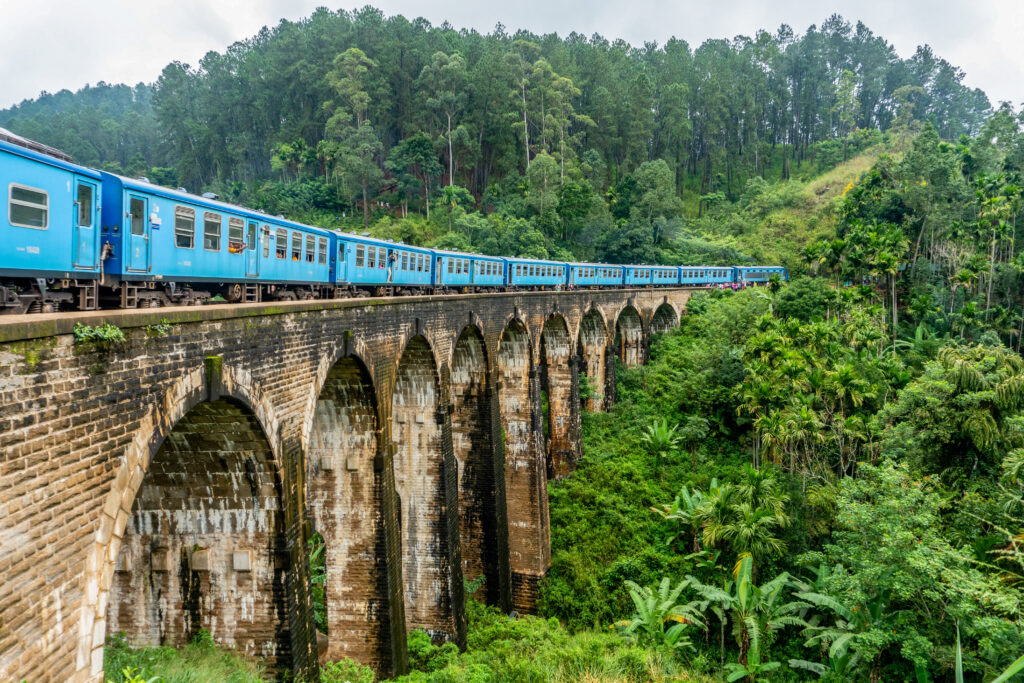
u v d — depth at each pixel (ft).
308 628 54.34
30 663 27.71
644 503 130.21
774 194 339.98
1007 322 178.50
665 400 164.04
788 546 109.40
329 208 268.82
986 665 69.87
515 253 225.35
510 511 116.98
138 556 51.65
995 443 88.58
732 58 419.74
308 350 54.13
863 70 463.42
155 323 35.45
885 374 141.59
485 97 282.36
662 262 260.01
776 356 136.77
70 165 37.45
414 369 83.35
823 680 89.10
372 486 70.23
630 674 78.79
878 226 206.18
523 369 116.57
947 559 72.59
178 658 48.21
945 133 453.58
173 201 47.29
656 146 368.27
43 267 35.63
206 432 47.14
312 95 312.50
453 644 83.46
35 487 27.78
